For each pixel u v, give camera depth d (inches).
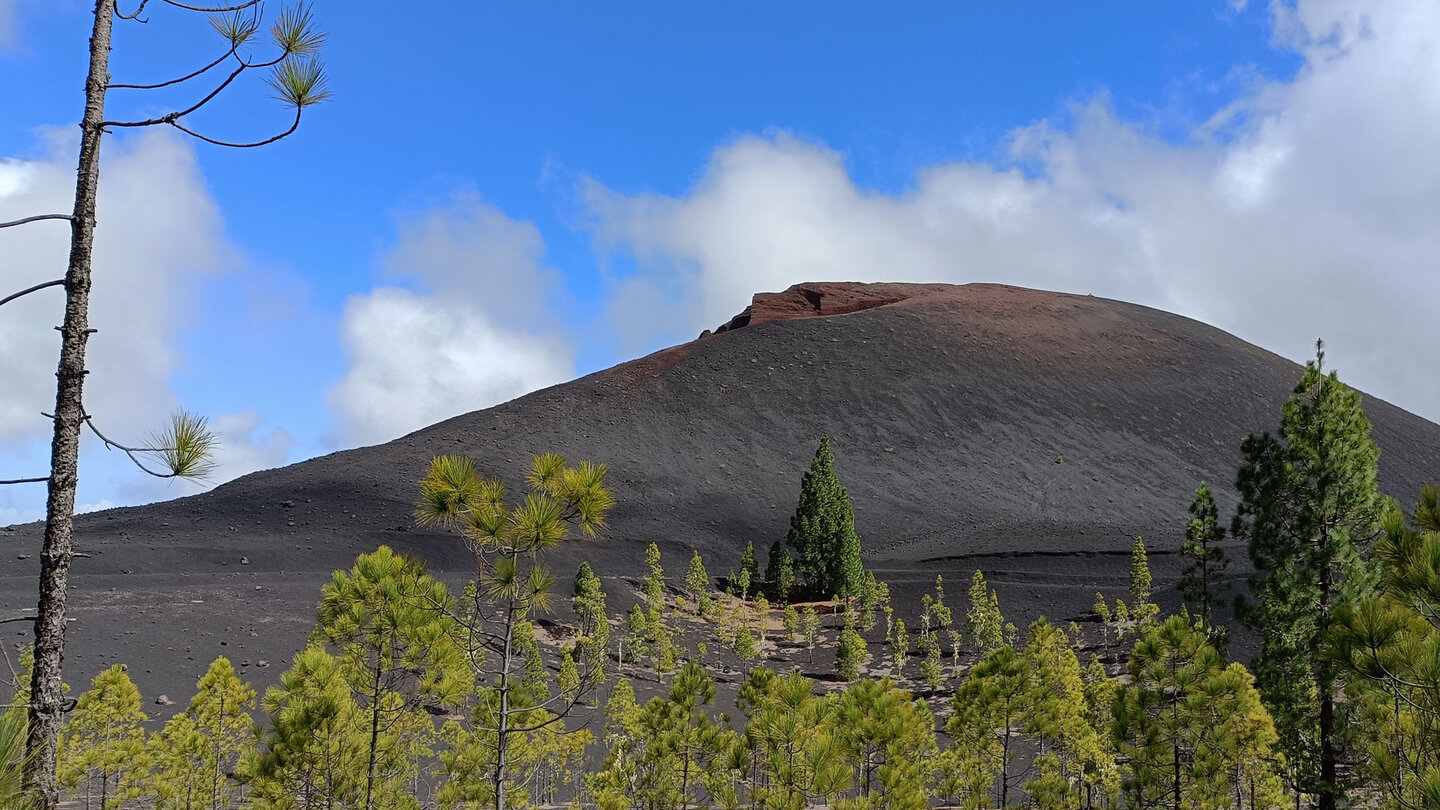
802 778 637.9
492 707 474.3
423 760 992.9
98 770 908.0
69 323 259.0
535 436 5871.1
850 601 3393.2
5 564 2677.2
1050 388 7721.5
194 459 263.4
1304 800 892.6
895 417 7037.4
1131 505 5816.9
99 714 821.2
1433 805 276.4
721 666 2628.0
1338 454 877.2
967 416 7145.7
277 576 2783.0
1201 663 647.8
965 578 3442.4
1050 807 837.8
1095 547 3774.6
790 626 2987.2
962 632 2923.2
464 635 476.4
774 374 7598.4
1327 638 342.6
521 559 410.9
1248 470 958.4
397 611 490.3
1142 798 663.1
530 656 1646.2
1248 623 925.2
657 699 756.0
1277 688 856.3
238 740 866.8
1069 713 966.4
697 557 3378.4
